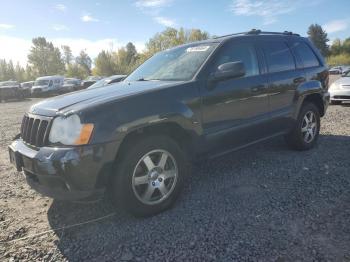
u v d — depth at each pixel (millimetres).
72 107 3252
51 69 81438
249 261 2693
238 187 4203
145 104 3400
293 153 5543
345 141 6234
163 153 3549
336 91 11328
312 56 5828
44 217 3648
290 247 2846
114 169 3297
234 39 4504
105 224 3426
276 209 3547
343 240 2912
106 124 3129
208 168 4965
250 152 5668
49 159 3027
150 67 4848
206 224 3311
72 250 2990
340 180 4270
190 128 3742
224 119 4117
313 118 5703
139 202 3389
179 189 3705
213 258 2762
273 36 5199
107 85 4402
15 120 12312
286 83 5016
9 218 3643
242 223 3291
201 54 4277
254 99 4488
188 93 3760
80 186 3059
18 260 2867
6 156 6387
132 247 2988
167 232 3201
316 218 3316
